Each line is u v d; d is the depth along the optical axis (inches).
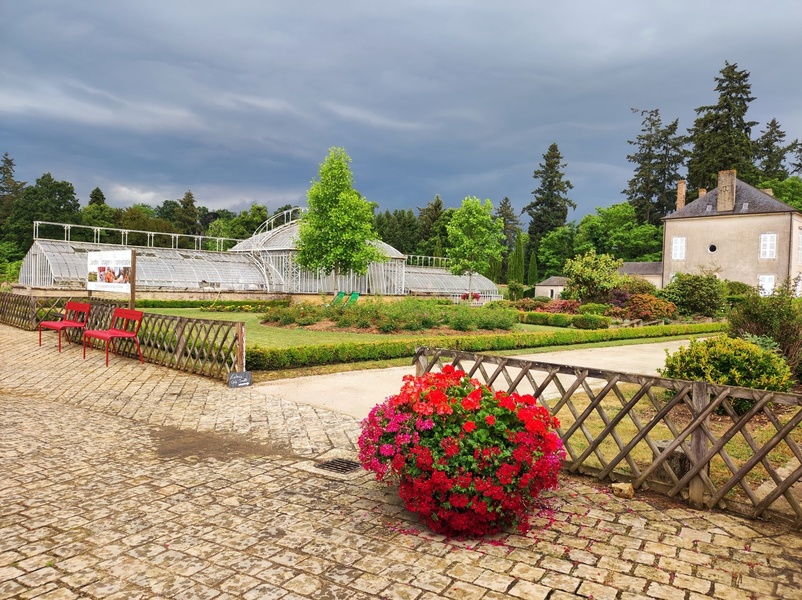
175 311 1003.3
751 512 169.3
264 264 1333.7
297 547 146.9
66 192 2213.3
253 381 397.4
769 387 290.8
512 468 147.0
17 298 707.4
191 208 2773.1
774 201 1464.1
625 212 2316.7
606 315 1045.8
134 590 124.6
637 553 145.2
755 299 418.6
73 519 163.2
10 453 224.7
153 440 250.4
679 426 278.7
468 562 139.4
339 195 1108.5
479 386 176.4
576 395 370.3
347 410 313.3
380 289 1438.2
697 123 2234.3
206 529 157.6
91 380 392.5
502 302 1258.0
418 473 154.6
